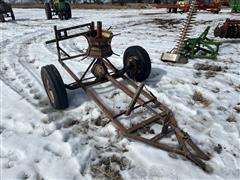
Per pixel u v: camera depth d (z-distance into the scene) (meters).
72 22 15.88
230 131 3.74
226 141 3.50
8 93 5.03
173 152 3.16
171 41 9.66
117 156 3.22
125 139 3.51
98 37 4.33
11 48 8.91
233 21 8.66
